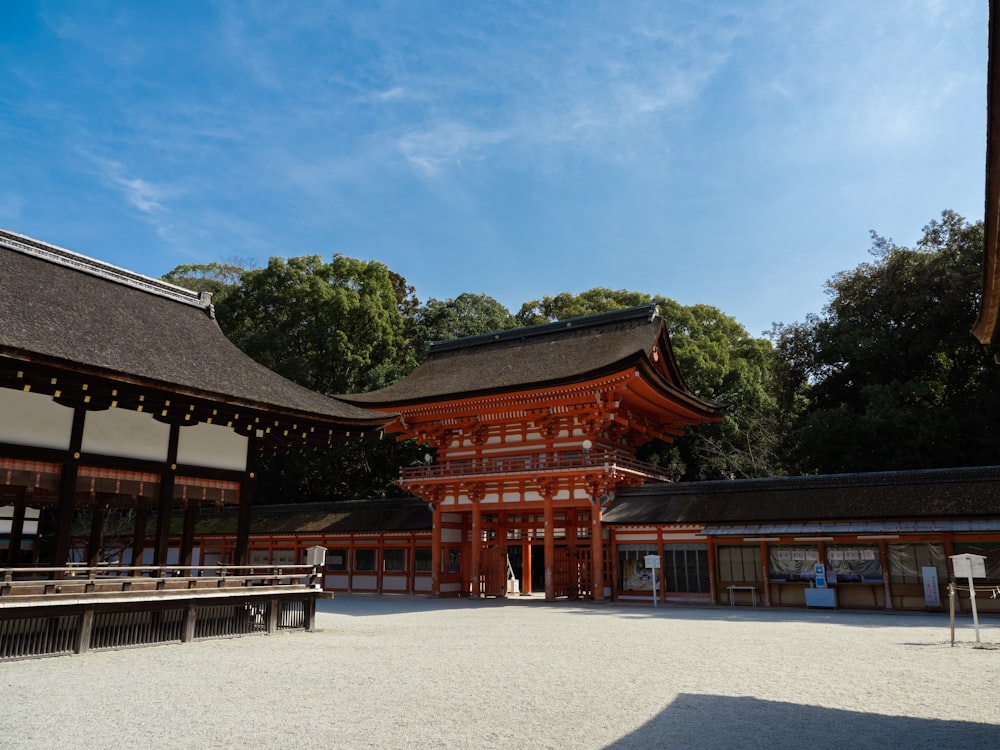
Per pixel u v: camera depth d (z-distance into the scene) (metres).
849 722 7.58
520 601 29.33
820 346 38.03
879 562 23.77
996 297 7.32
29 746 6.68
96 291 17.11
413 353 53.19
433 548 32.97
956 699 8.68
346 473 45.84
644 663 11.79
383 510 37.03
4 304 13.60
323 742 6.85
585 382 29.12
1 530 22.98
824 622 19.00
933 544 23.03
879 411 32.28
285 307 48.12
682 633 16.34
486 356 36.75
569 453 31.36
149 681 10.12
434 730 7.30
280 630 16.89
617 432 33.09
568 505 30.16
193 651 13.38
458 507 33.03
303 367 44.50
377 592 35.19
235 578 15.77
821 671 10.84
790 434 40.72
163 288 19.53
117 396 14.23
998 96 5.23
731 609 24.12
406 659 12.38
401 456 45.72
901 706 8.33
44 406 13.70
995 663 11.39
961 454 31.78
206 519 41.56
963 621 19.08
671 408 33.53
